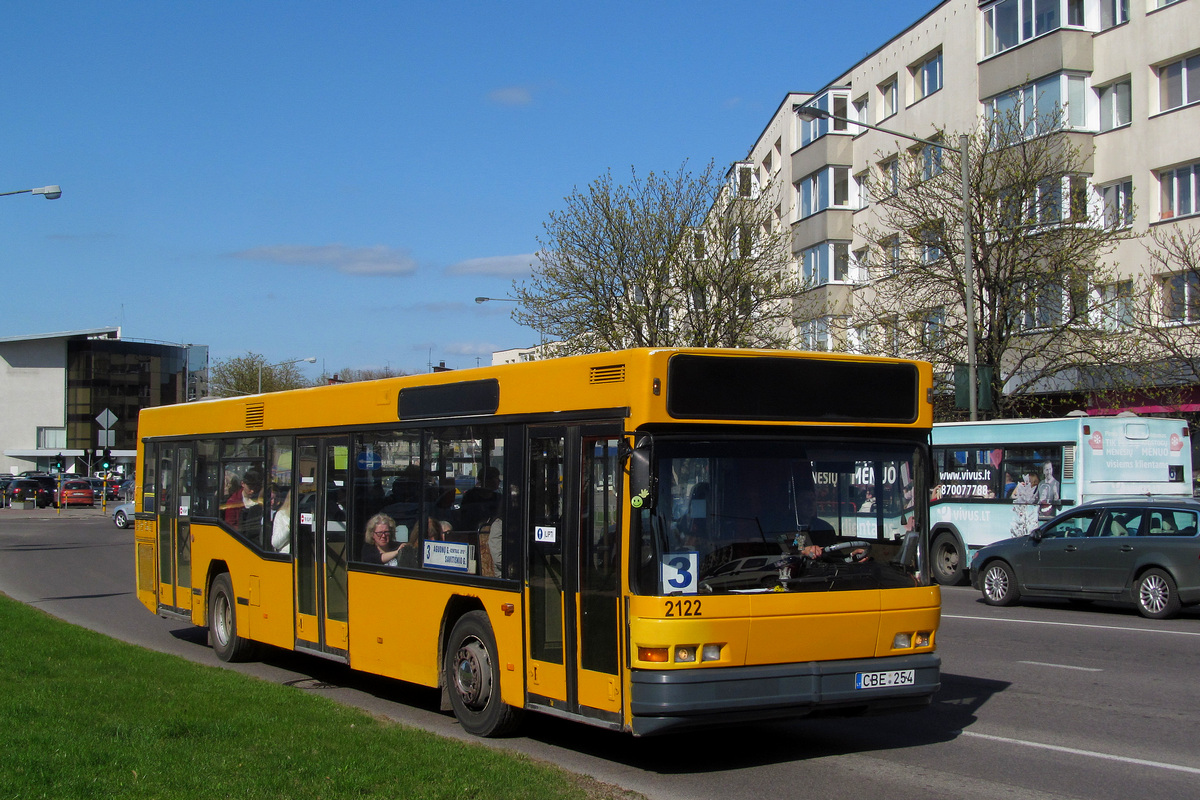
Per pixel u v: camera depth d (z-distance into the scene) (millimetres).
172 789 6137
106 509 56281
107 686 9625
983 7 34219
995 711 9812
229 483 13211
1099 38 31219
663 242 35812
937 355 29719
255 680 10570
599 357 7758
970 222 25266
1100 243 28047
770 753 8344
